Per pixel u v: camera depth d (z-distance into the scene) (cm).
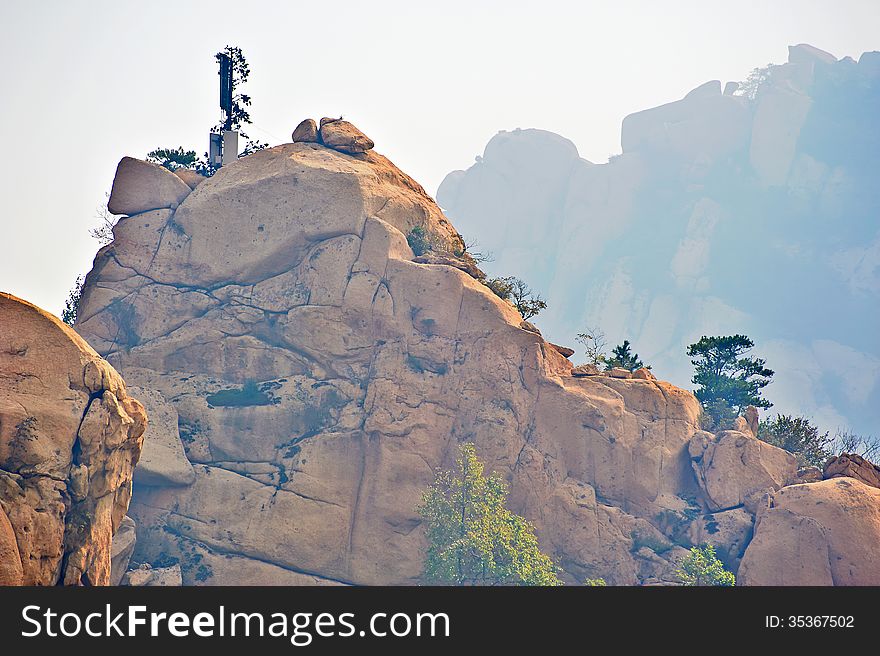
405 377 14638
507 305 15338
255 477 14100
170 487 13912
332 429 14388
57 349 8300
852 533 13675
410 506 14112
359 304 14900
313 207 15312
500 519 13562
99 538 8369
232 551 13675
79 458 8250
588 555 14288
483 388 14712
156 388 14725
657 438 15050
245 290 15250
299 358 14888
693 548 13800
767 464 14900
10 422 8000
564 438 14812
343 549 13938
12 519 7806
